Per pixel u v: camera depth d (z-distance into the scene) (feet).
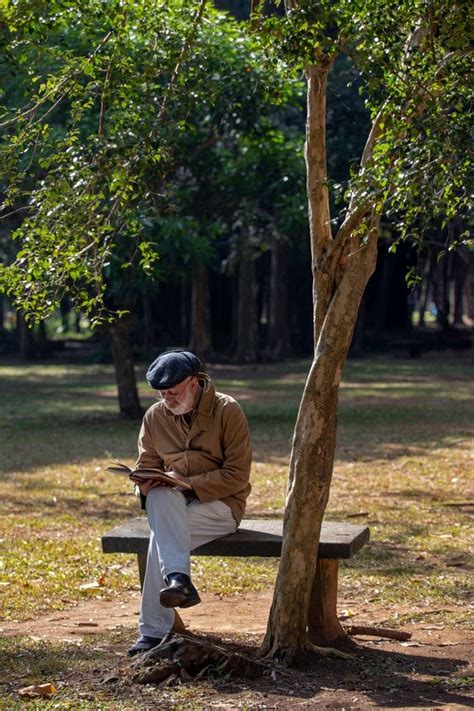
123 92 22.85
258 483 48.16
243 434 21.27
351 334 19.75
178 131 23.85
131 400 77.87
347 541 20.63
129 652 20.65
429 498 43.65
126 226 24.03
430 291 231.50
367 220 18.79
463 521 38.37
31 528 37.65
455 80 18.28
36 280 21.53
